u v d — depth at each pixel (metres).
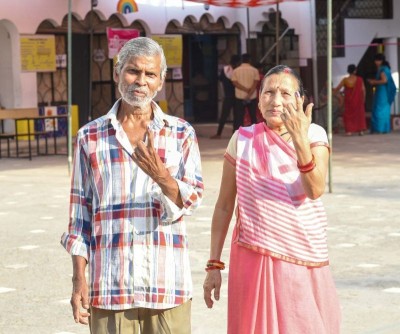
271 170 4.64
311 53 27.44
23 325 7.22
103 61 25.66
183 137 4.50
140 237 4.39
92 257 4.44
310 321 4.61
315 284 4.70
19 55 23.41
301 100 4.54
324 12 27.80
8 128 24.00
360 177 15.39
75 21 24.36
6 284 8.52
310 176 4.52
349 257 9.38
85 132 4.48
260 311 4.62
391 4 29.00
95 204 4.44
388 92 25.36
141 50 4.40
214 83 28.67
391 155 18.91
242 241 4.66
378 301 7.75
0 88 23.81
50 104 24.58
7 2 22.95
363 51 28.53
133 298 4.38
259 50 28.28
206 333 6.94
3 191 14.59
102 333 4.45
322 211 4.71
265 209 4.63
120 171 4.41
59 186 15.08
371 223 11.20
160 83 4.49
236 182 4.71
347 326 7.06
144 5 25.70
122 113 4.52
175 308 4.45
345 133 25.25
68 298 8.01
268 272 4.62
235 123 24.20
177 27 26.69
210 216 11.92
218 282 4.95
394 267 8.93
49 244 10.33
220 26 27.78
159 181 4.28
